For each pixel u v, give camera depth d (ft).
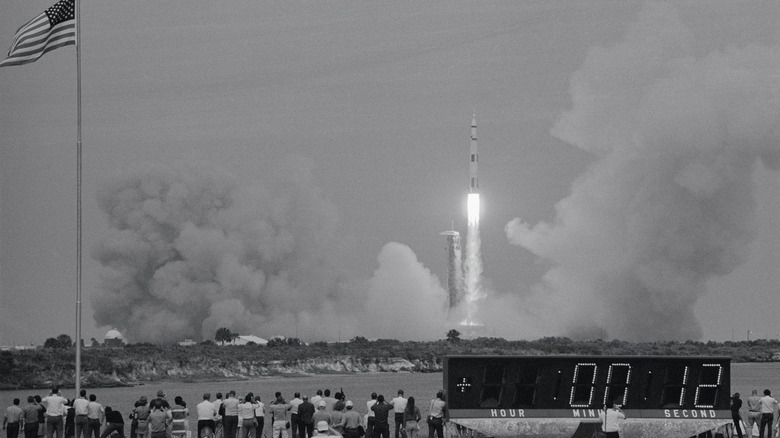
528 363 162.20
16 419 159.74
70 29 202.80
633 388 162.81
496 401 162.20
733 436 165.68
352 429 151.43
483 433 160.25
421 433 199.00
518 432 160.66
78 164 201.46
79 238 200.75
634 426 160.86
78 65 202.59
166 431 152.15
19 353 642.22
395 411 166.40
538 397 162.09
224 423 160.35
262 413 163.32
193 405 419.54
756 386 545.85
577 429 160.15
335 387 590.96
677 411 163.02
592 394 162.50
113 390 595.88
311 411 163.02
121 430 159.22
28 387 610.24
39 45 200.64
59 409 159.63
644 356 162.71
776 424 163.84
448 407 161.79
